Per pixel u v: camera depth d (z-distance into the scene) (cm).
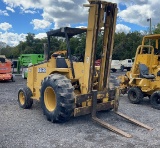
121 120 599
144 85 816
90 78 560
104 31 584
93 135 486
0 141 445
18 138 462
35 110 689
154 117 641
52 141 450
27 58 1758
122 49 4497
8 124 550
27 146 424
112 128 512
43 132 499
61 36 632
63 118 542
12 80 1479
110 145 435
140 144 443
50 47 641
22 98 728
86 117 610
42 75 654
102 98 595
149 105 816
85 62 565
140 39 4456
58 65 609
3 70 1437
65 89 530
